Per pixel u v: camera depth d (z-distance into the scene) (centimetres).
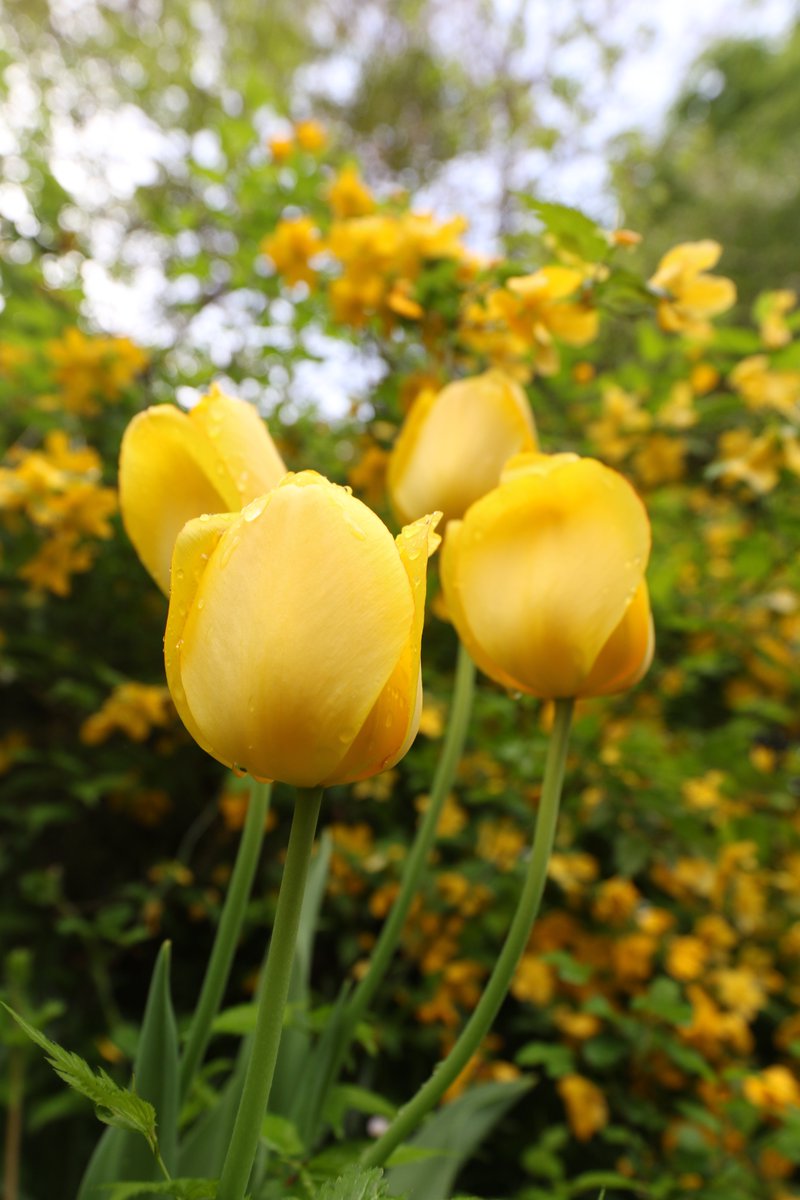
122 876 95
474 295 60
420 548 25
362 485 83
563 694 32
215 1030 40
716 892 79
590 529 30
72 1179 68
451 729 39
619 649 31
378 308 67
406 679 25
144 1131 25
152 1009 34
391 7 237
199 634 24
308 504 24
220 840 88
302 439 97
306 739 24
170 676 25
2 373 97
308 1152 37
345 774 25
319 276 79
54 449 82
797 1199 63
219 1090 69
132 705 82
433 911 73
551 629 31
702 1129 65
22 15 194
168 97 214
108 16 204
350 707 24
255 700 24
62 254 97
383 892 75
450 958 75
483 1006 31
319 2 250
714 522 109
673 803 71
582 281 50
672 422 90
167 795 92
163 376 94
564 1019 70
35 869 94
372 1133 62
